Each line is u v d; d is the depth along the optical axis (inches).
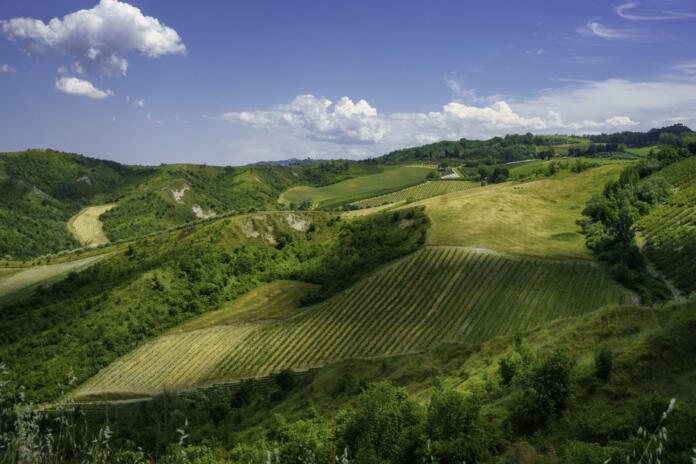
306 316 4404.5
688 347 1198.3
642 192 5831.7
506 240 4899.1
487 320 3631.9
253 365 3890.3
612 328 1643.7
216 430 2108.8
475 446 1033.5
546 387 1197.7
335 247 6225.4
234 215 7755.9
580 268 4082.2
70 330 4682.6
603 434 1031.0
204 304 5206.7
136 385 3907.5
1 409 355.9
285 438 1366.9
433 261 4618.6
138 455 479.8
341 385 2593.5
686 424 856.3
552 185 7194.9
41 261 7386.8
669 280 3801.7
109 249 7155.5
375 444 1165.7
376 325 3971.5
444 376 2172.7
